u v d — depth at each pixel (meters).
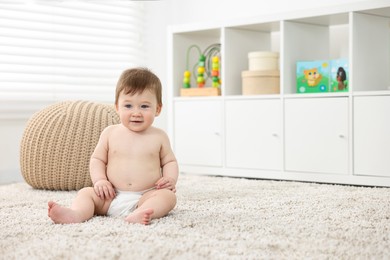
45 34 3.38
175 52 3.27
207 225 1.61
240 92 3.14
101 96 3.63
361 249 1.34
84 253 1.29
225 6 3.61
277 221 1.67
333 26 3.17
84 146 2.45
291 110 2.77
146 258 1.26
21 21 3.29
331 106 2.64
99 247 1.35
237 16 3.55
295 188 2.44
